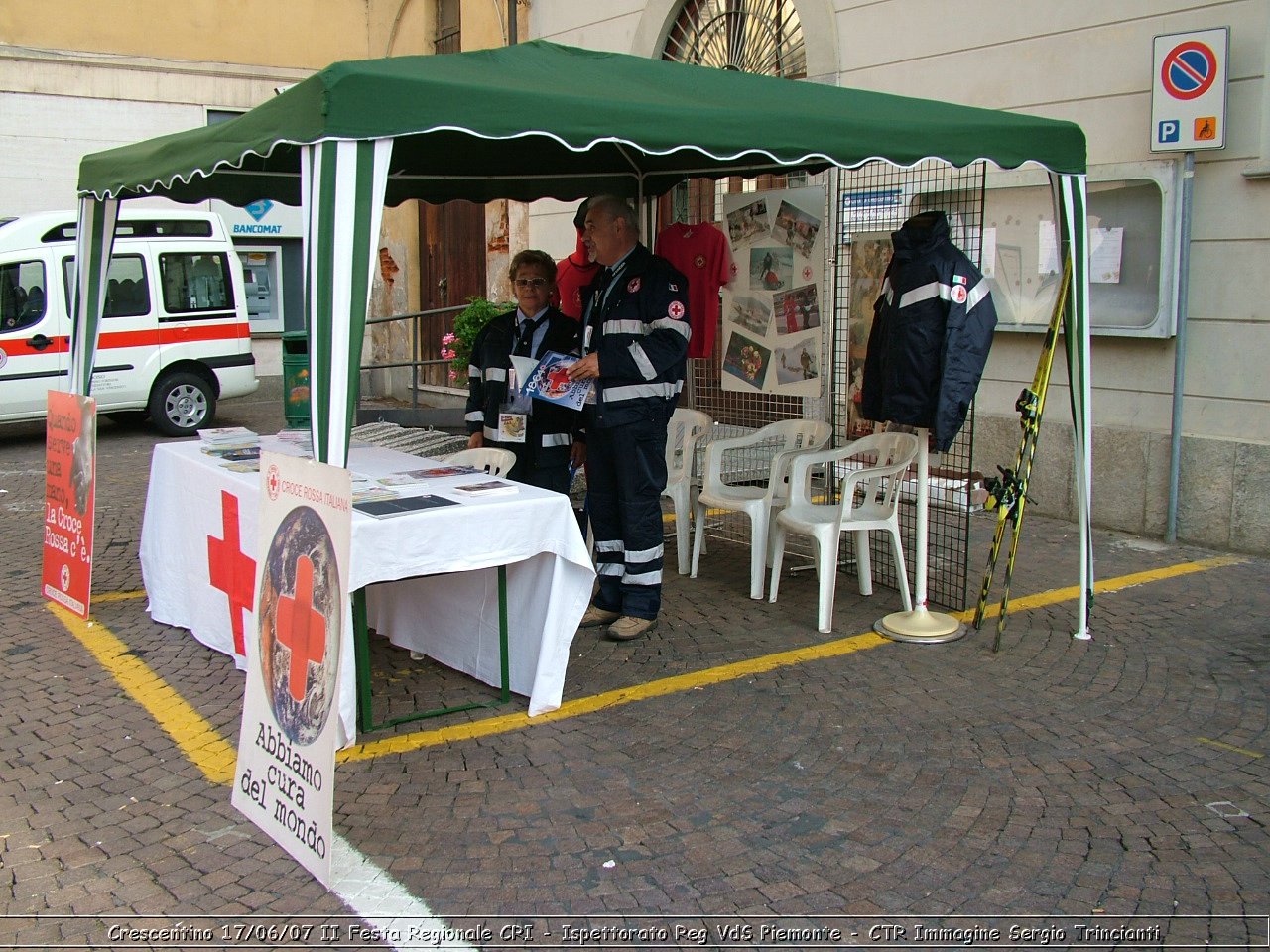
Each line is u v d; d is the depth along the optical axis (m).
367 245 3.59
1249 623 5.44
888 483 5.65
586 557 4.42
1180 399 6.74
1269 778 3.86
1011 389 7.70
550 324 5.66
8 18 15.07
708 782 3.88
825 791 3.80
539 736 4.27
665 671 4.91
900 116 4.73
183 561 5.42
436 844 3.49
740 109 4.22
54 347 11.24
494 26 12.20
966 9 7.58
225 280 12.35
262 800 3.55
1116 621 5.50
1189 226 6.58
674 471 6.46
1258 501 6.53
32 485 9.35
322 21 17.20
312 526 3.33
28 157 15.43
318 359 3.62
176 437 11.98
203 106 16.48
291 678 3.41
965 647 5.18
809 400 7.14
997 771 3.94
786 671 4.89
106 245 5.99
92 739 4.29
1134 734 4.22
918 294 4.95
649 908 3.14
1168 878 3.26
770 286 6.32
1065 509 7.48
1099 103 6.99
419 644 5.14
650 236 7.10
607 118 3.93
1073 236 5.05
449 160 6.54
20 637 5.48
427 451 7.17
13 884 3.31
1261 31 6.26
